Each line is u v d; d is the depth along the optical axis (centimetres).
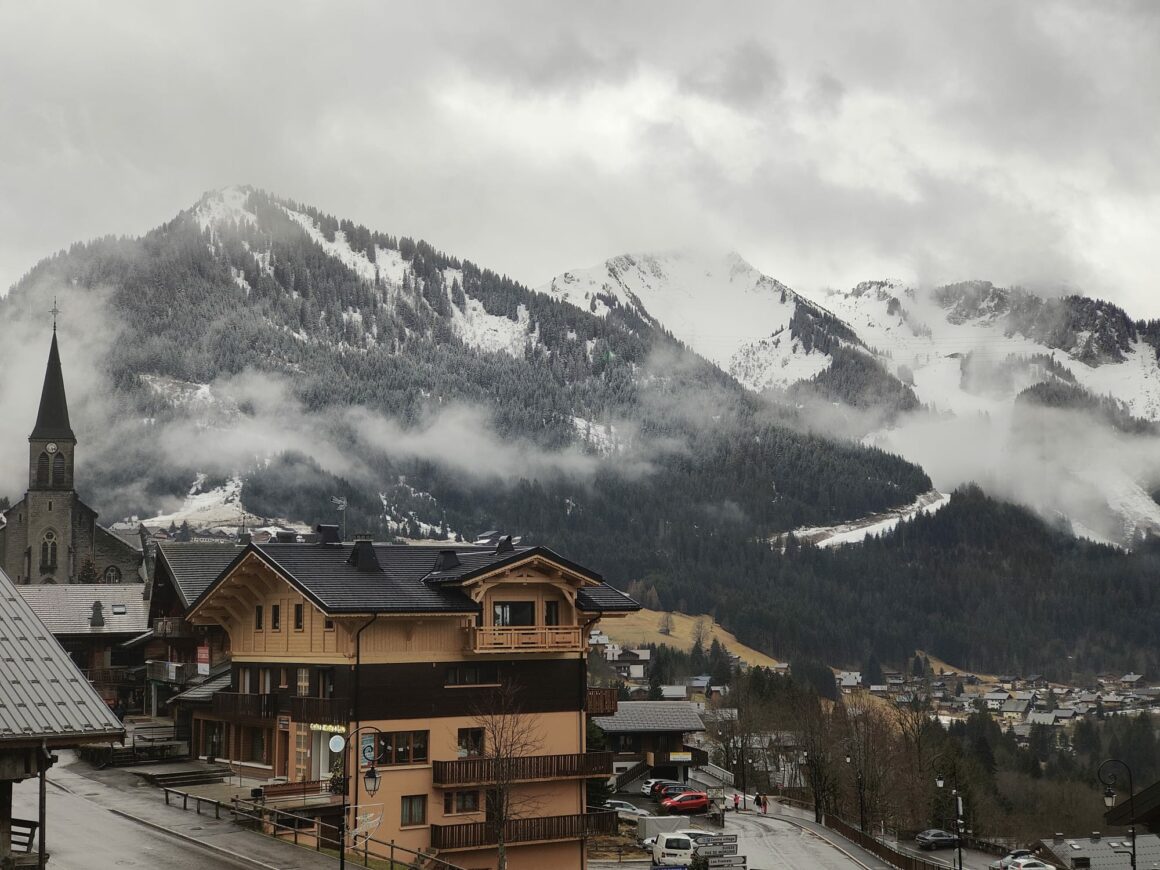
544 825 6800
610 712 7494
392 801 6488
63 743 3553
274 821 5688
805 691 19700
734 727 15012
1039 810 18100
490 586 6881
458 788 6644
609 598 7375
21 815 5891
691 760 11950
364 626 6531
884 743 12938
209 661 8744
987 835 13962
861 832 9881
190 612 7588
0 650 3734
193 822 5841
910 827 12781
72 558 18938
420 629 6725
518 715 6956
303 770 6744
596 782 8681
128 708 10644
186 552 9850
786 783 15675
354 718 6450
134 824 5781
